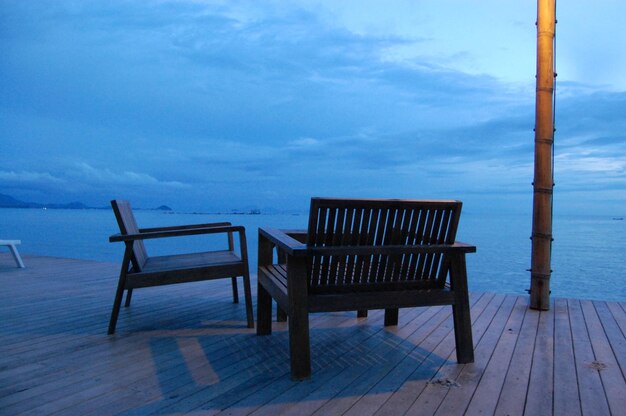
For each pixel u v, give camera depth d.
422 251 2.20
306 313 2.09
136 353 2.50
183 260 3.45
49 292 4.33
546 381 2.04
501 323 3.10
